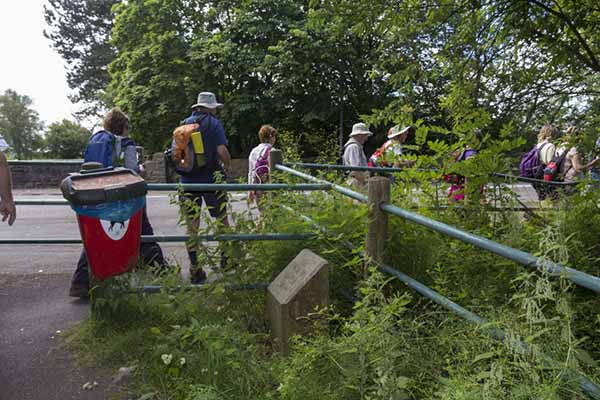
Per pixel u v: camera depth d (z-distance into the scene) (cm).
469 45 373
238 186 339
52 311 365
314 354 236
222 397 241
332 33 374
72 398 252
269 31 1958
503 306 231
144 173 456
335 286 334
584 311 222
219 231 333
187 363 264
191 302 309
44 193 1546
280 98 1941
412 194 383
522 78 376
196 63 2017
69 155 3719
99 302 306
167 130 2164
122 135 434
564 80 372
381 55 384
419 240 318
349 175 584
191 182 446
